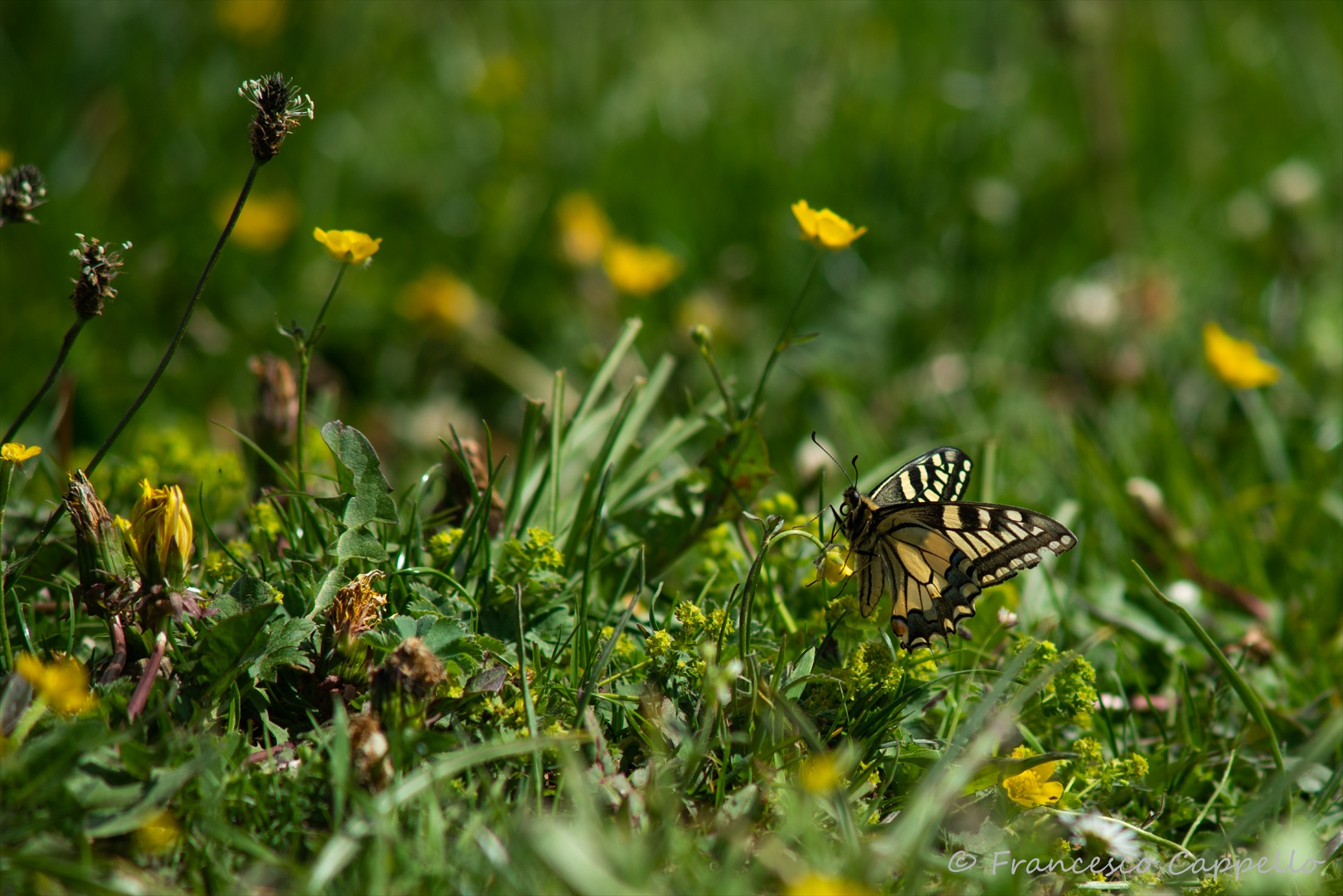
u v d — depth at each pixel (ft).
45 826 9.93
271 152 13.01
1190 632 19.01
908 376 31.35
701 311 31.78
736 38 46.34
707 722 11.96
